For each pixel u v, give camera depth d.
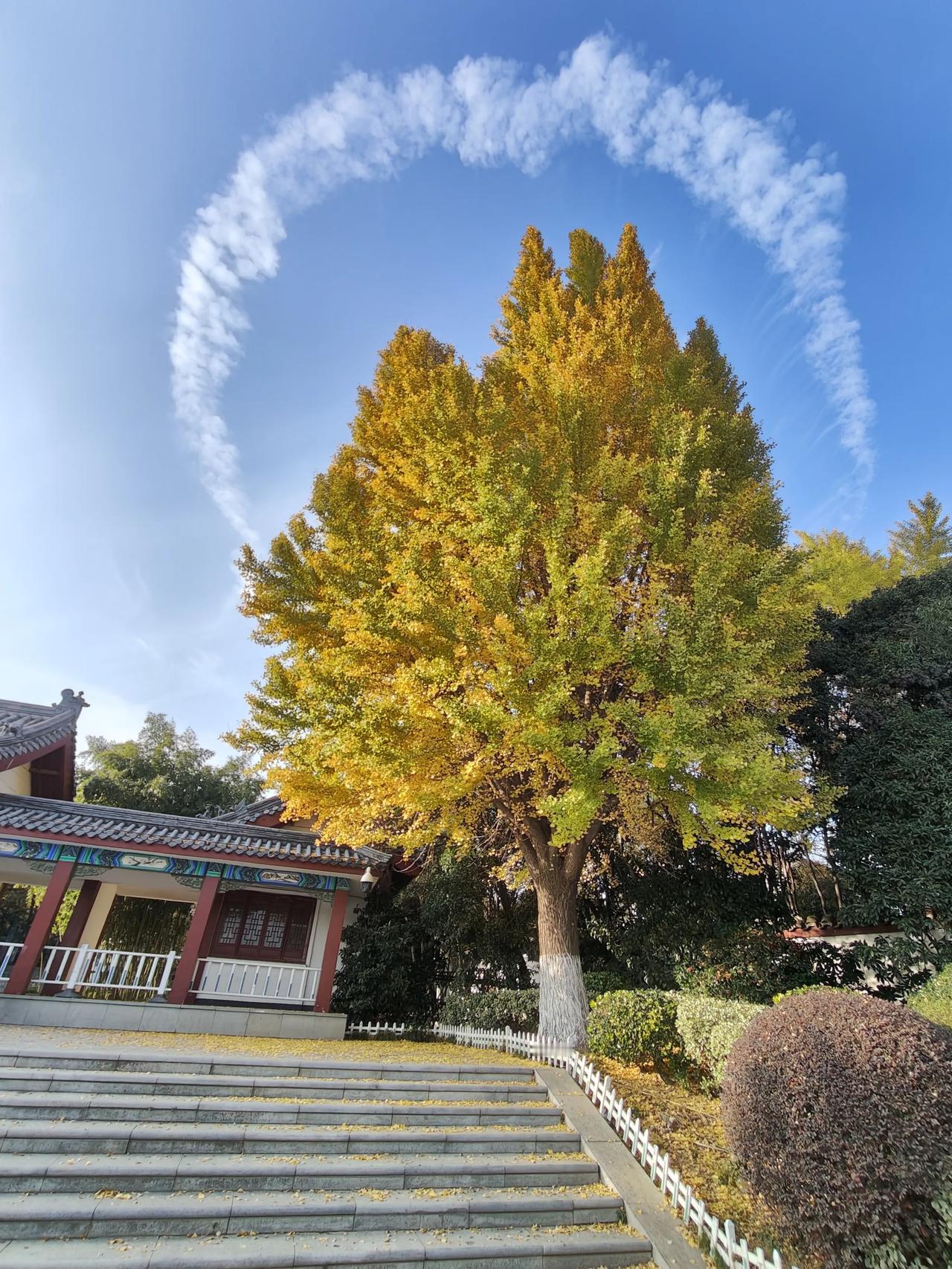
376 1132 5.98
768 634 9.13
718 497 10.14
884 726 11.39
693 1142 6.22
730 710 9.18
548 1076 7.86
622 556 9.06
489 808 11.47
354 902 15.83
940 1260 3.61
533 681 7.83
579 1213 5.29
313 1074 7.41
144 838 12.36
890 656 12.05
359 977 13.81
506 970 14.02
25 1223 4.27
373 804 8.99
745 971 10.68
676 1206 5.27
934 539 24.11
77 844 12.12
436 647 8.48
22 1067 6.82
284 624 10.23
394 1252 4.47
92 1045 8.46
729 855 8.55
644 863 12.62
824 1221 3.99
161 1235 4.44
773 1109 4.39
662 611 8.62
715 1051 7.38
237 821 15.52
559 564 8.30
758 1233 4.73
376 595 8.73
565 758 7.55
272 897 15.43
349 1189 5.23
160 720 26.69
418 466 10.09
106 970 13.64
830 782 11.52
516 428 10.78
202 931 12.29
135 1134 5.30
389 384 12.46
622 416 11.09
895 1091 3.99
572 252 15.40
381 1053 9.48
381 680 8.90
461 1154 5.97
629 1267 4.75
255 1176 5.06
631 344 11.79
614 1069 8.05
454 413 9.85
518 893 14.59
